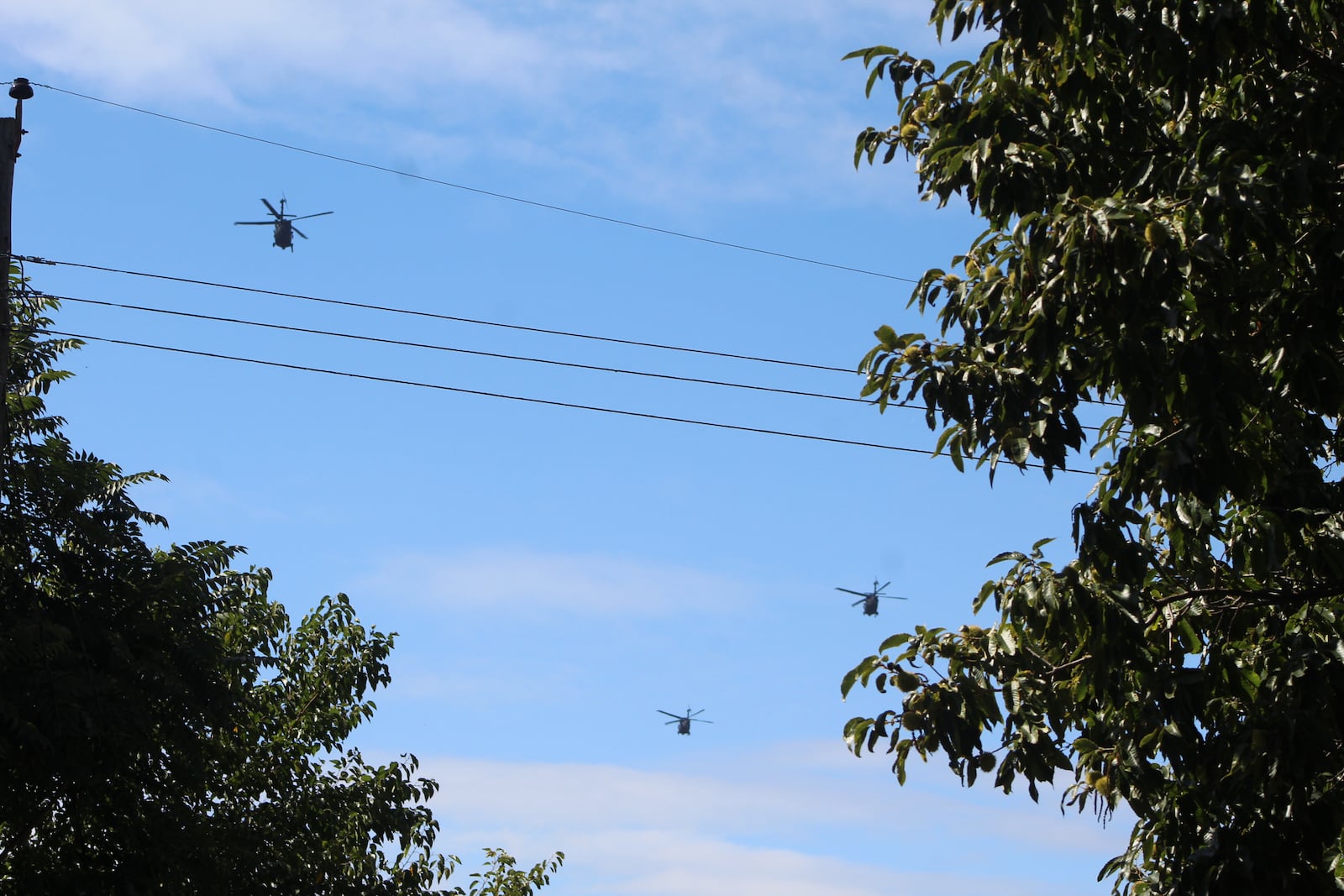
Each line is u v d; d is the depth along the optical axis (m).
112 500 20.14
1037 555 10.33
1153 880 10.95
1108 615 9.90
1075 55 10.91
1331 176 9.77
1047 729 10.44
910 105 11.94
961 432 10.17
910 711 10.30
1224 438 9.40
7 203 18.02
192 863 20.25
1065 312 9.56
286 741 23.45
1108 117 10.98
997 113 11.12
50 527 19.70
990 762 10.27
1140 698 10.52
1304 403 10.04
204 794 21.36
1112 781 10.47
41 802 19.52
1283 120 10.37
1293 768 9.42
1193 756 10.08
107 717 18.38
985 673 10.35
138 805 19.91
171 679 19.09
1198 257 9.34
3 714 17.22
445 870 25.73
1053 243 9.61
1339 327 9.79
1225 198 9.32
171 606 20.22
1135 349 9.43
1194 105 10.55
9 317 18.36
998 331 10.54
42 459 19.94
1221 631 10.92
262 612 23.77
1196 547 10.54
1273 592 10.91
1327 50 11.03
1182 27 10.02
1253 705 10.14
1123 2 10.53
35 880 19.06
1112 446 11.03
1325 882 9.95
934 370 10.22
